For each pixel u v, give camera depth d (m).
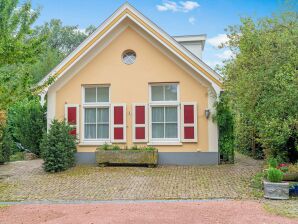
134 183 11.54
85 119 15.98
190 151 15.16
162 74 15.52
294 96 9.44
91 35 15.49
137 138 15.45
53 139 14.07
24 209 8.82
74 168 14.55
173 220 7.45
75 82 16.02
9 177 13.09
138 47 15.76
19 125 19.64
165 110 15.52
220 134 15.36
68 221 7.61
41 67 31.16
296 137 11.90
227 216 7.68
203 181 11.57
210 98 15.12
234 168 14.05
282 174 9.50
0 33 8.77
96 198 9.87
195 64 14.88
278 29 11.05
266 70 10.45
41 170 14.44
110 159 14.68
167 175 12.71
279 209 8.20
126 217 7.77
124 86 15.75
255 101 10.90
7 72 9.42
